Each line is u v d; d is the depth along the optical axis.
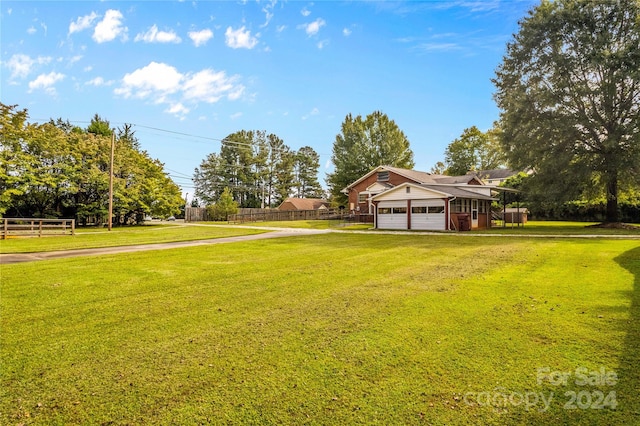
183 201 37.94
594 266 7.70
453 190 23.69
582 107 19.92
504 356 3.32
